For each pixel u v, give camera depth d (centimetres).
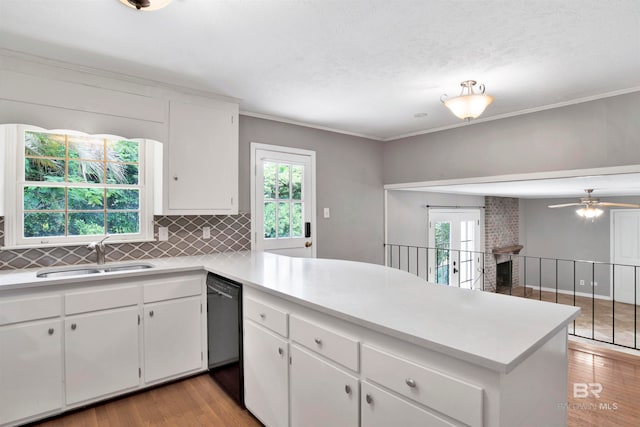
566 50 228
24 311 202
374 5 178
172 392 244
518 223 859
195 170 299
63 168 268
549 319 135
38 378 206
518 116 366
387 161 499
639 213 722
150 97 277
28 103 230
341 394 146
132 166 298
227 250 351
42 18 187
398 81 282
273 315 188
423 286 190
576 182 408
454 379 109
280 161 393
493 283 763
